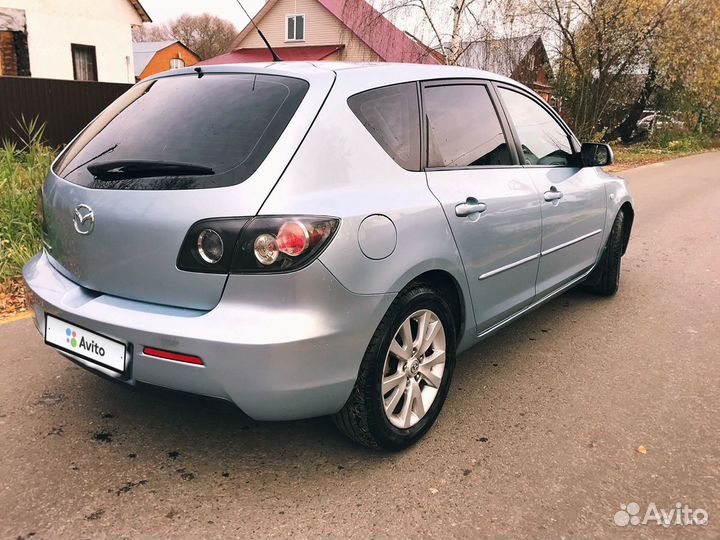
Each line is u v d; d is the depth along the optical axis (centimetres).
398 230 249
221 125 244
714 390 345
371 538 220
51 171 292
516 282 344
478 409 319
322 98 247
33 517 226
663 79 2650
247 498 241
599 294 515
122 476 253
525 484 254
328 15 2877
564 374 364
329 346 226
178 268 224
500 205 314
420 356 275
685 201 1142
